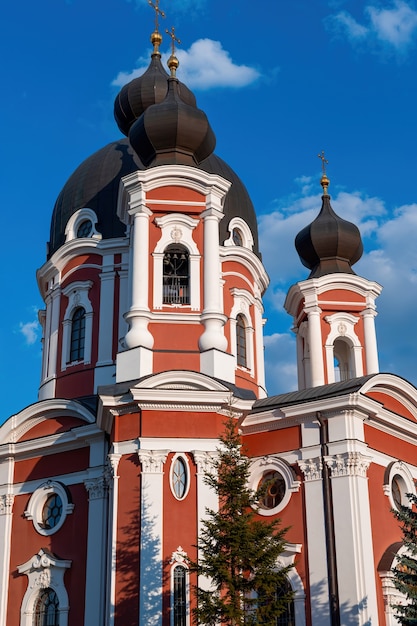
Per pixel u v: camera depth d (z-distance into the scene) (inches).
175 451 1138.0
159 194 1290.6
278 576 945.5
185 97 1651.1
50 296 1535.4
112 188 1536.7
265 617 982.4
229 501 983.0
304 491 1157.7
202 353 1221.1
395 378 1259.8
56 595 1254.3
